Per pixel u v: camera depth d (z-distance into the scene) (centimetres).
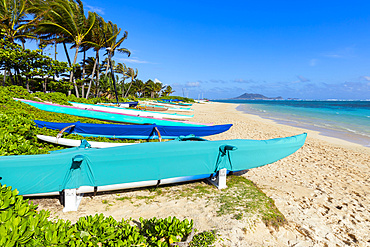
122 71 4284
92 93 3791
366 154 980
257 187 503
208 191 452
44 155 340
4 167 313
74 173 348
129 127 819
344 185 592
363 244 339
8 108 875
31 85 2269
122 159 372
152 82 6950
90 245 212
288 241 324
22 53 1755
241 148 470
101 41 2423
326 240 339
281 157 539
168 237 259
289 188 527
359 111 3912
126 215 353
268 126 1753
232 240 304
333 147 1093
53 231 211
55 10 2011
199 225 331
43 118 920
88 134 789
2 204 213
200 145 442
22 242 181
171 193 441
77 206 364
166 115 1736
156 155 395
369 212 443
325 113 3366
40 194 350
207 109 4138
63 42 2336
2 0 1828
